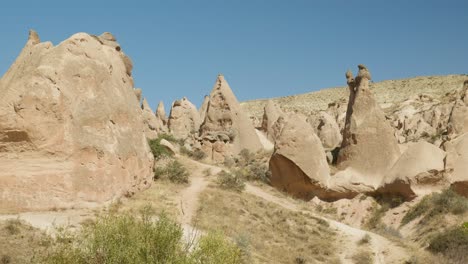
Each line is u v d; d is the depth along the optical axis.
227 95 43.06
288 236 24.41
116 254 13.01
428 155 30.70
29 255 15.59
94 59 23.94
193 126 56.84
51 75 21.89
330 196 32.81
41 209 20.17
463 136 32.16
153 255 13.45
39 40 25.72
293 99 118.88
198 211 24.11
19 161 20.58
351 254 23.56
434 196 29.22
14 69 24.34
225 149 40.62
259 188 32.62
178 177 28.55
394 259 23.30
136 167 24.59
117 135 23.73
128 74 28.36
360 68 35.66
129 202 22.98
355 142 33.97
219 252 14.95
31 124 20.83
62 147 21.30
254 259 20.50
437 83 105.38
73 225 18.72
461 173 30.17
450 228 26.20
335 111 75.75
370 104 34.62
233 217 24.56
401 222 29.34
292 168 33.09
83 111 22.47
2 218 18.52
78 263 13.05
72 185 21.03
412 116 61.09
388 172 32.25
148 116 48.81
